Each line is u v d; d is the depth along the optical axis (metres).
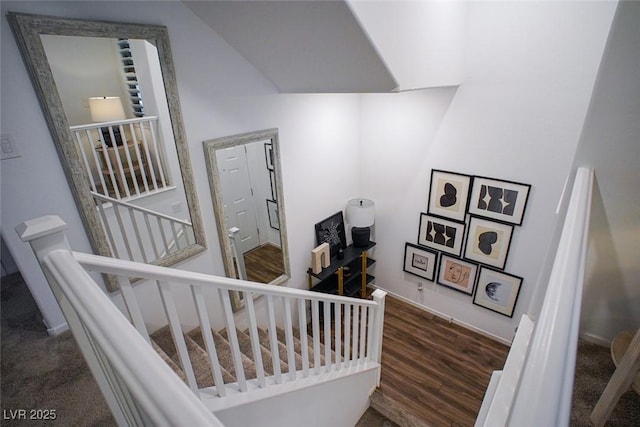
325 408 2.18
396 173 3.90
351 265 4.52
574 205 1.12
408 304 4.43
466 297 3.85
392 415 2.87
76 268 0.82
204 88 2.40
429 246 3.93
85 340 0.99
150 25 1.99
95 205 2.01
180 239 2.53
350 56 2.10
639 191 1.52
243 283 1.38
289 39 2.14
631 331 1.55
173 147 2.31
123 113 2.01
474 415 2.98
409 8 2.08
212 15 2.14
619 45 1.34
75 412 1.77
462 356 3.61
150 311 2.51
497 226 3.33
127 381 0.53
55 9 1.66
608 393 1.34
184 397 0.50
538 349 0.50
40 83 1.67
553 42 2.54
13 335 2.30
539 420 0.38
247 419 1.53
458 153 3.35
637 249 1.66
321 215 3.89
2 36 1.57
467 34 2.88
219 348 2.54
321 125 3.49
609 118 1.46
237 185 2.85
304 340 1.85
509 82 2.84
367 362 2.84
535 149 2.88
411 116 3.54
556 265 0.76
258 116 2.85
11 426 1.71
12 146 1.70
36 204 1.84
